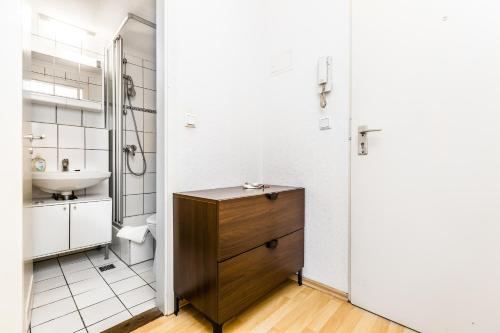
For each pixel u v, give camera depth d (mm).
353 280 1315
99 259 1998
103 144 2320
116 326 1136
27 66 1185
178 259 1211
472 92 963
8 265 831
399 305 1152
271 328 1124
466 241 980
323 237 1464
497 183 915
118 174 2246
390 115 1181
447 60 1021
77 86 2254
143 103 2523
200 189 1400
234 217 1055
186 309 1290
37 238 1657
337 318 1202
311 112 1525
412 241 1115
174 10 1263
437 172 1048
